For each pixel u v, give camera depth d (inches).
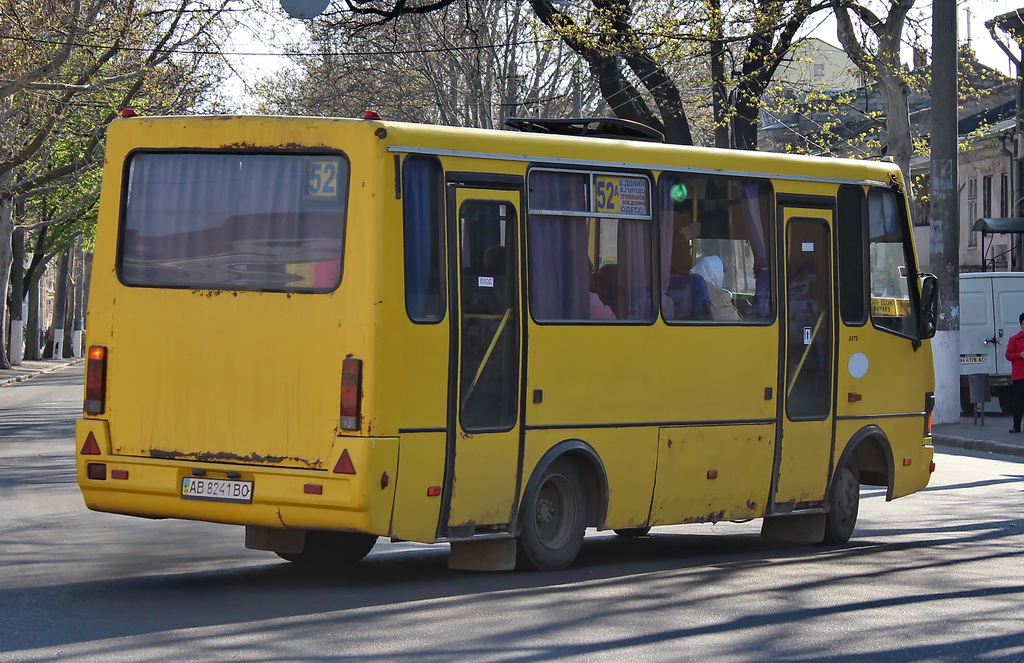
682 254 509.0
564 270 469.7
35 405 1617.9
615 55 1298.0
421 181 428.8
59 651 330.6
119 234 441.7
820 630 375.9
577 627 371.6
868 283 585.0
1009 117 2092.8
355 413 409.4
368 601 406.6
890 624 386.3
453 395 433.7
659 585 447.8
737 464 528.1
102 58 1620.3
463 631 362.3
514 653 336.5
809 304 556.7
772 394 539.8
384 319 412.8
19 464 882.8
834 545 577.9
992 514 685.9
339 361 412.2
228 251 428.8
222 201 431.2
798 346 551.5
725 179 525.7
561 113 2106.3
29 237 3132.4
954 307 1243.2
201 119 434.0
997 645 361.7
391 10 1456.7
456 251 436.1
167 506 428.8
